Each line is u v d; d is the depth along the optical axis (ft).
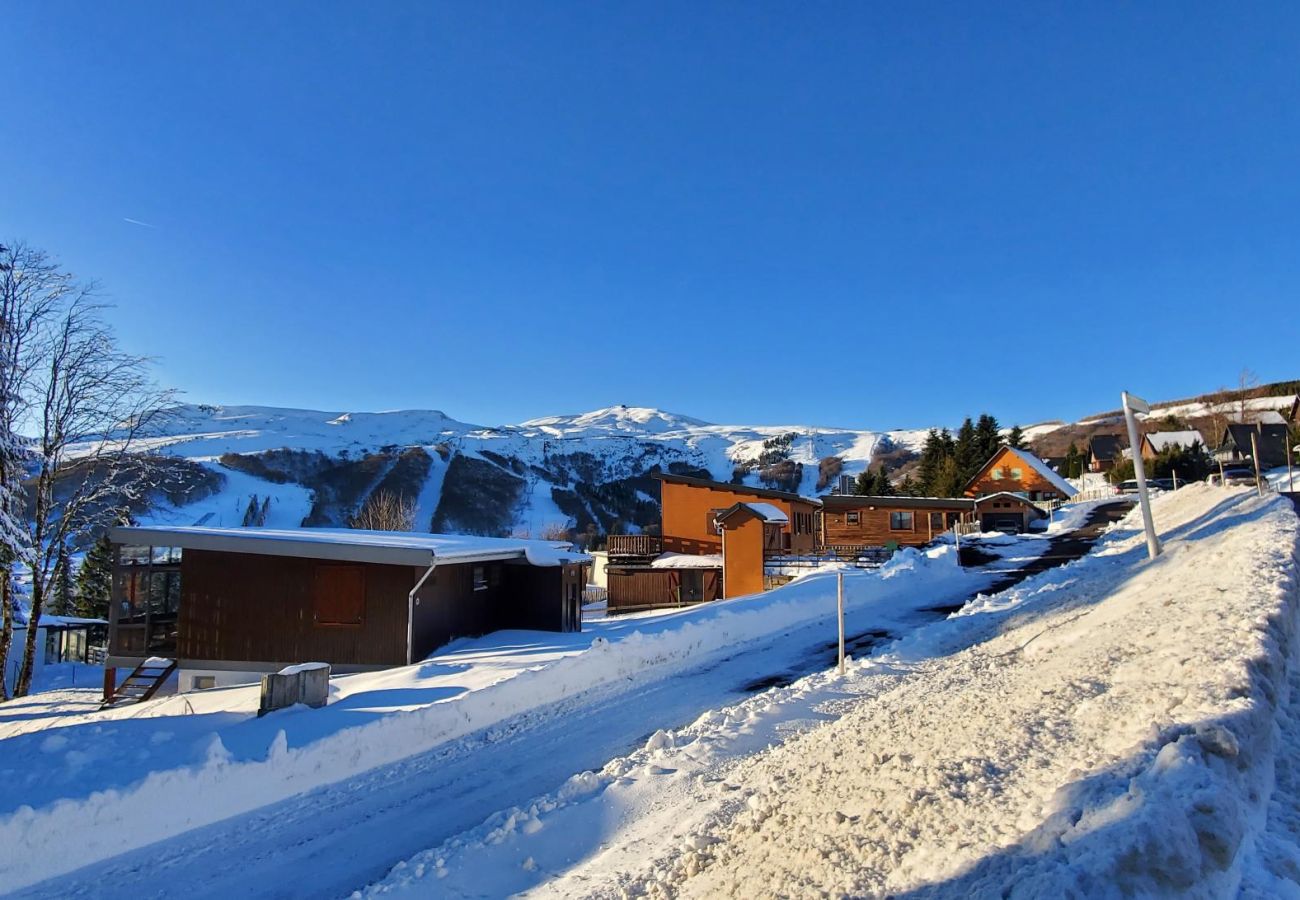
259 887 19.66
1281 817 12.61
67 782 22.24
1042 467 172.55
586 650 42.88
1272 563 32.48
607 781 25.16
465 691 34.96
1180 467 181.37
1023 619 46.39
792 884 13.84
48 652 107.76
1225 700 14.96
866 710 28.37
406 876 18.84
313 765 26.78
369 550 51.29
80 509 70.59
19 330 65.31
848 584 70.59
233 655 54.03
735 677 42.09
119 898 19.20
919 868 12.79
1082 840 10.83
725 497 121.60
